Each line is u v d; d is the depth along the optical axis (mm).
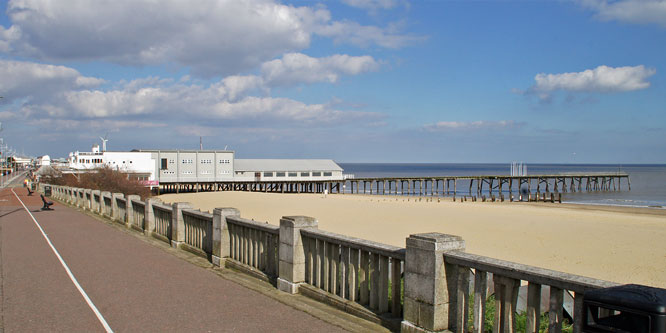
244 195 80500
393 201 68625
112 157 92000
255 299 7312
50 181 75875
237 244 9773
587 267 21625
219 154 102312
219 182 100688
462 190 128750
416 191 124062
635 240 29703
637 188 122125
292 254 7598
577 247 26922
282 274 7859
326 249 7195
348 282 6836
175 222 12688
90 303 7152
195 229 11938
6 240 14203
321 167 115125
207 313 6598
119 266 10047
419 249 5352
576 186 138375
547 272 4336
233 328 5945
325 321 6223
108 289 8008
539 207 59062
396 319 5859
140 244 13297
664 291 3148
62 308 6898
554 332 4266
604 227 36062
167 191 101062
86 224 19109
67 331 5875
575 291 4051
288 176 109750
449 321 5246
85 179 67500
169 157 97438
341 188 142125
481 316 5000
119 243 13500
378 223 38844
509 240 29422
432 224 38062
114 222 19891
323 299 7051
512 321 4707
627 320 3123
